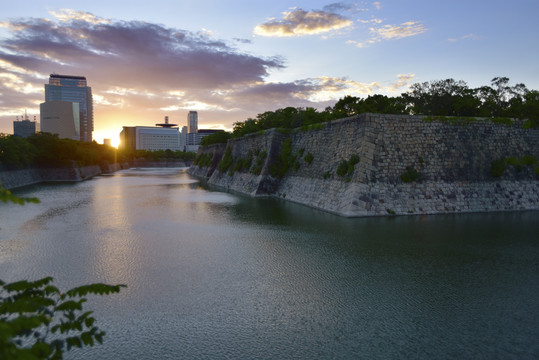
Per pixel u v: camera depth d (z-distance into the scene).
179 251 26.23
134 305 17.16
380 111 62.78
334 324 15.41
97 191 69.94
